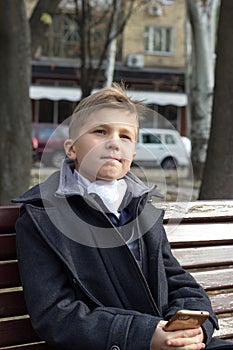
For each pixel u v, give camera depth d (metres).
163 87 37.38
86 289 2.20
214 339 2.37
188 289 2.40
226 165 6.34
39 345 2.38
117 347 2.08
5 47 8.58
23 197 2.23
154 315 2.25
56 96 33.78
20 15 8.62
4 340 2.32
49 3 12.89
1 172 8.60
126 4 22.20
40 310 2.12
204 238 2.84
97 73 19.67
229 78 6.30
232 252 2.93
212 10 18.59
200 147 17.62
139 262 2.34
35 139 21.20
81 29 19.38
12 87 8.61
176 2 38.00
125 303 2.25
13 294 2.34
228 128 6.31
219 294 2.85
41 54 36.12
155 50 38.94
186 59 20.23
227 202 2.95
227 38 6.25
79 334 2.10
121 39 37.41
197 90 18.20
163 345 2.06
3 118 8.62
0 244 2.33
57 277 2.17
